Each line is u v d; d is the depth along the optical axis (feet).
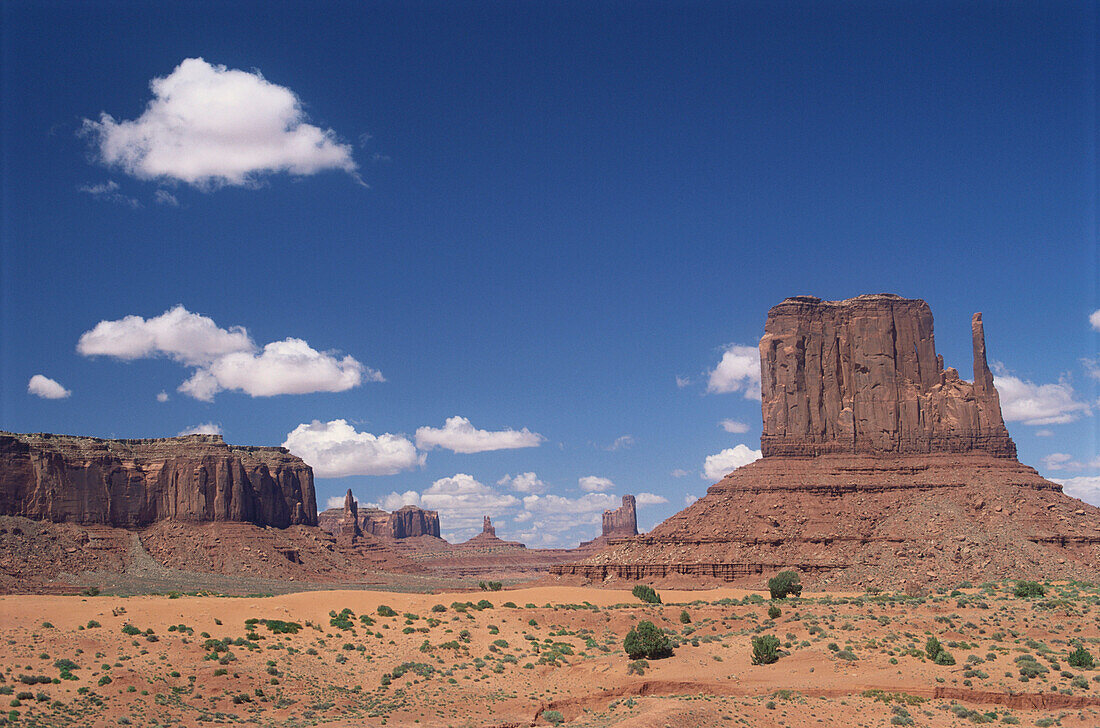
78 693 325.62
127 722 306.96
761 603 516.73
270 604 440.45
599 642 425.28
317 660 383.45
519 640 421.59
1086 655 329.72
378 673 376.48
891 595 539.29
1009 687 309.42
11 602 415.44
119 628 385.50
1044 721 285.02
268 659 374.22
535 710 329.72
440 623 437.17
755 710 299.58
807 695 315.78
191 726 310.65
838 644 367.86
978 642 364.17
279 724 316.81
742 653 376.89
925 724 286.46
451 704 338.75
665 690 337.31
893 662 340.59
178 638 382.22
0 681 327.06
